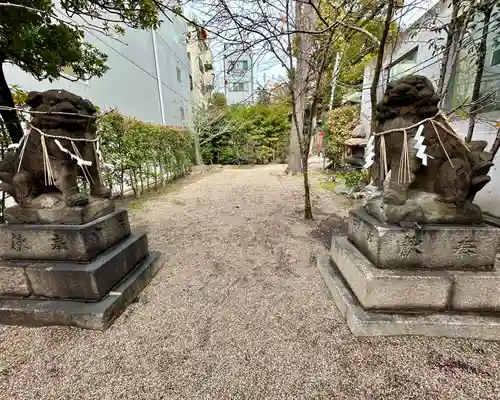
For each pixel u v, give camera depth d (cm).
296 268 204
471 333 121
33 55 222
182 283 183
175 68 952
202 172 877
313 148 1212
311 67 269
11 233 142
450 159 125
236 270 203
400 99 126
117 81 584
